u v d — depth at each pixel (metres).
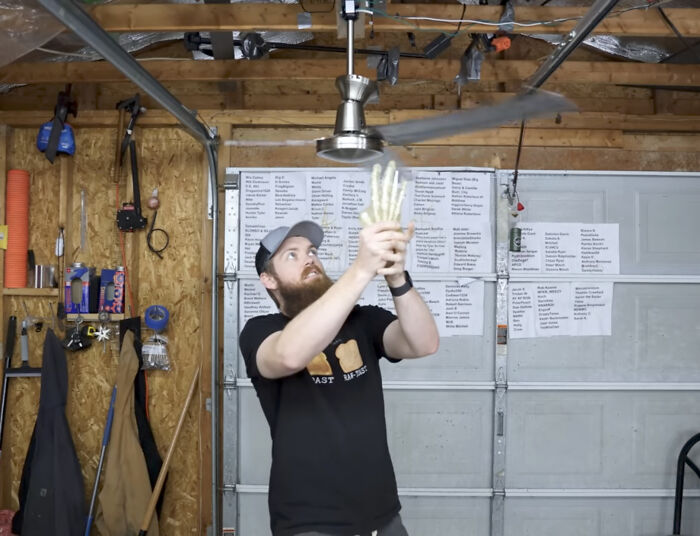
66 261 3.70
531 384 3.65
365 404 1.71
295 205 3.67
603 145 3.76
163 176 3.75
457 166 3.74
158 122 3.67
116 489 3.47
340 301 1.38
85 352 3.71
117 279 3.62
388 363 3.65
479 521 3.65
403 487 3.64
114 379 3.69
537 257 3.68
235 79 3.41
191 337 3.71
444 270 3.66
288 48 3.26
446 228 3.66
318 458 1.64
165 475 3.51
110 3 2.98
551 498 3.65
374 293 3.63
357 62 3.38
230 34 3.06
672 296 3.71
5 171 3.66
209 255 3.67
